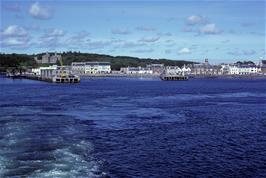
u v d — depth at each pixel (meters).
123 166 33.75
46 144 40.06
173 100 108.06
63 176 28.33
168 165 34.44
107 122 61.91
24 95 120.38
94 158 35.78
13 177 27.80
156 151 40.22
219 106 90.94
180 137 48.59
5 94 124.75
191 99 112.50
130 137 48.34
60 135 46.53
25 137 43.81
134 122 62.34
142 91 152.25
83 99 107.31
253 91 156.38
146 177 30.70
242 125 59.78
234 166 34.31
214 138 48.06
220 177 31.00
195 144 44.16
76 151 37.88
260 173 32.19
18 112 71.50
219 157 37.69
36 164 31.48
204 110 81.62
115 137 48.12
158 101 104.25
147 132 52.38
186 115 72.38
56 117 65.25
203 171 32.62
